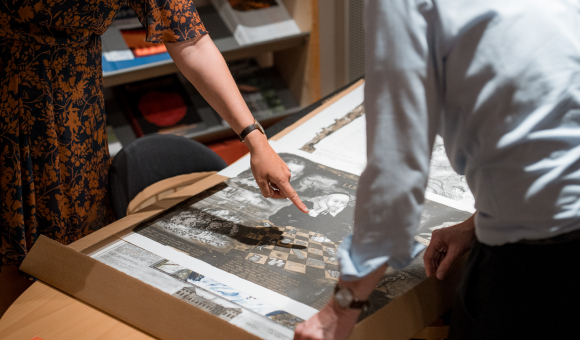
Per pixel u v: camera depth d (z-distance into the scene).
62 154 1.35
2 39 1.24
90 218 1.47
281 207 1.25
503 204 0.75
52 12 1.21
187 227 1.17
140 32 2.64
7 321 0.94
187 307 0.86
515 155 0.71
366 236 0.72
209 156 1.67
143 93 2.78
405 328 0.87
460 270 0.99
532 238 0.76
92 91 1.39
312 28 2.73
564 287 0.76
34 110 1.28
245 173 1.42
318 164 1.42
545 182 0.71
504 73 0.67
